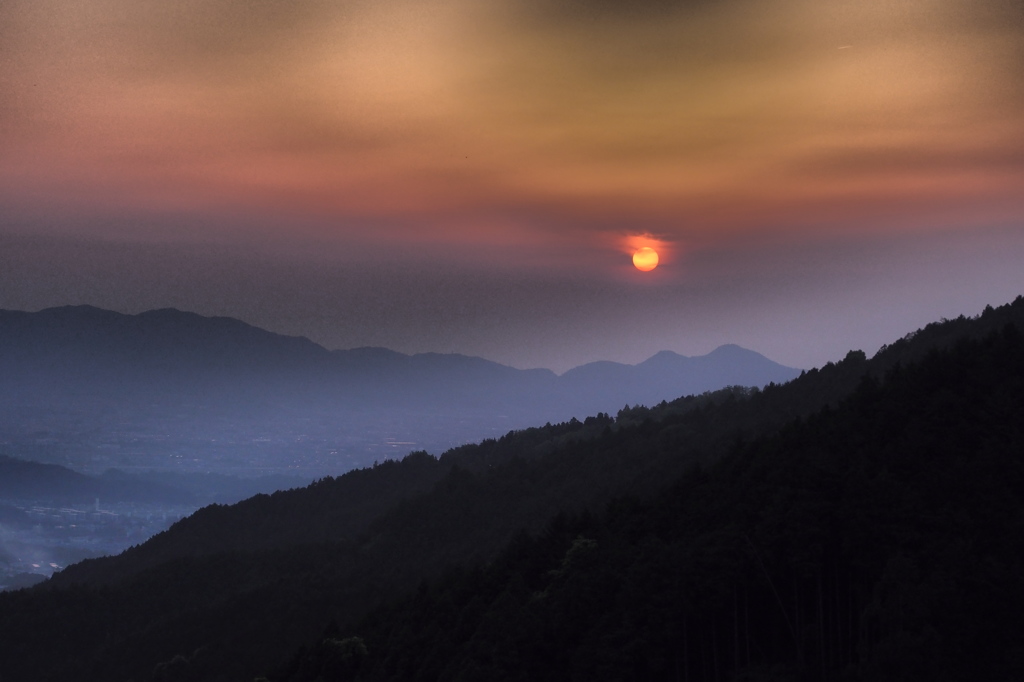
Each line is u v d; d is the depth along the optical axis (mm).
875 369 116688
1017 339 83188
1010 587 60188
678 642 66250
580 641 69125
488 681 68938
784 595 68312
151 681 114438
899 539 65250
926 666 56125
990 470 68812
